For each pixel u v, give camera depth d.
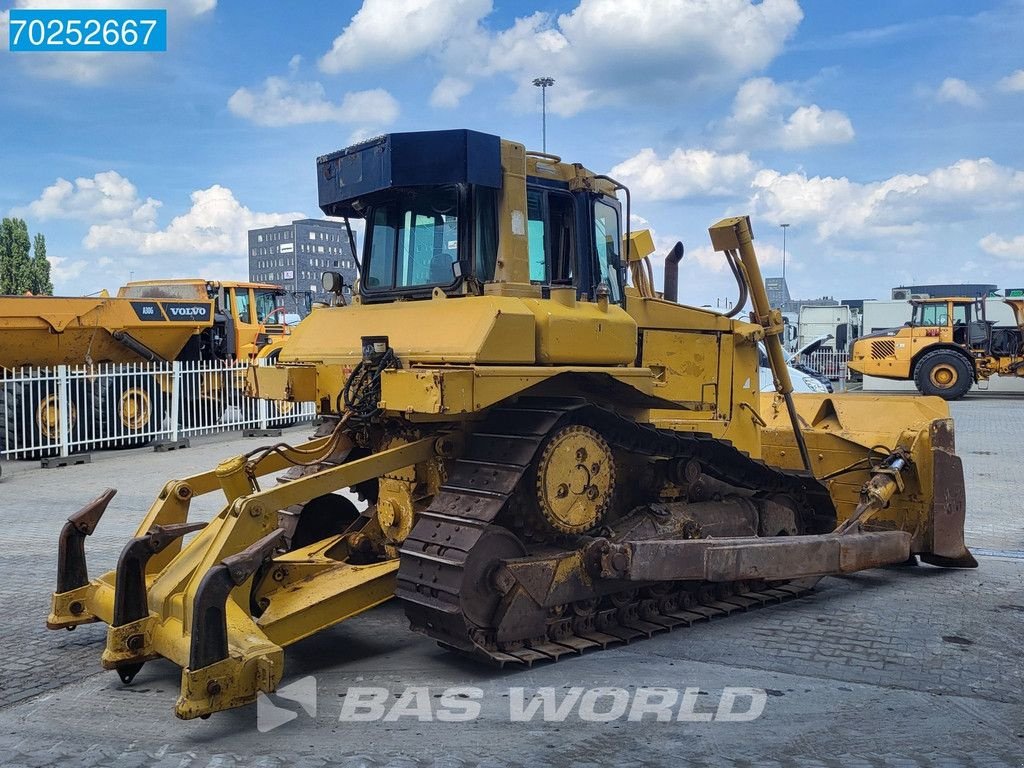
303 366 5.75
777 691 4.56
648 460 6.08
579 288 5.90
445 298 5.28
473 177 5.14
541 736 4.04
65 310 14.16
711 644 5.31
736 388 7.07
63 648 5.24
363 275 6.16
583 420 5.35
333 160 5.80
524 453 4.86
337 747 3.94
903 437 6.91
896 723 4.16
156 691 4.62
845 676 4.77
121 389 14.48
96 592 5.04
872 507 6.36
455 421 5.36
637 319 6.37
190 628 4.22
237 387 16.36
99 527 8.58
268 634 4.50
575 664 4.96
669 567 5.22
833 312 35.69
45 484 11.33
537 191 5.73
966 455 13.00
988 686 4.63
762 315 7.13
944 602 6.22
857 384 30.05
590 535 5.36
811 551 5.81
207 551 4.50
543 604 4.95
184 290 18.52
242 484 5.35
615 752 3.88
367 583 4.91
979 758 3.80
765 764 3.76
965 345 23.28
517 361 4.94
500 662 4.73
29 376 13.59
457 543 4.68
